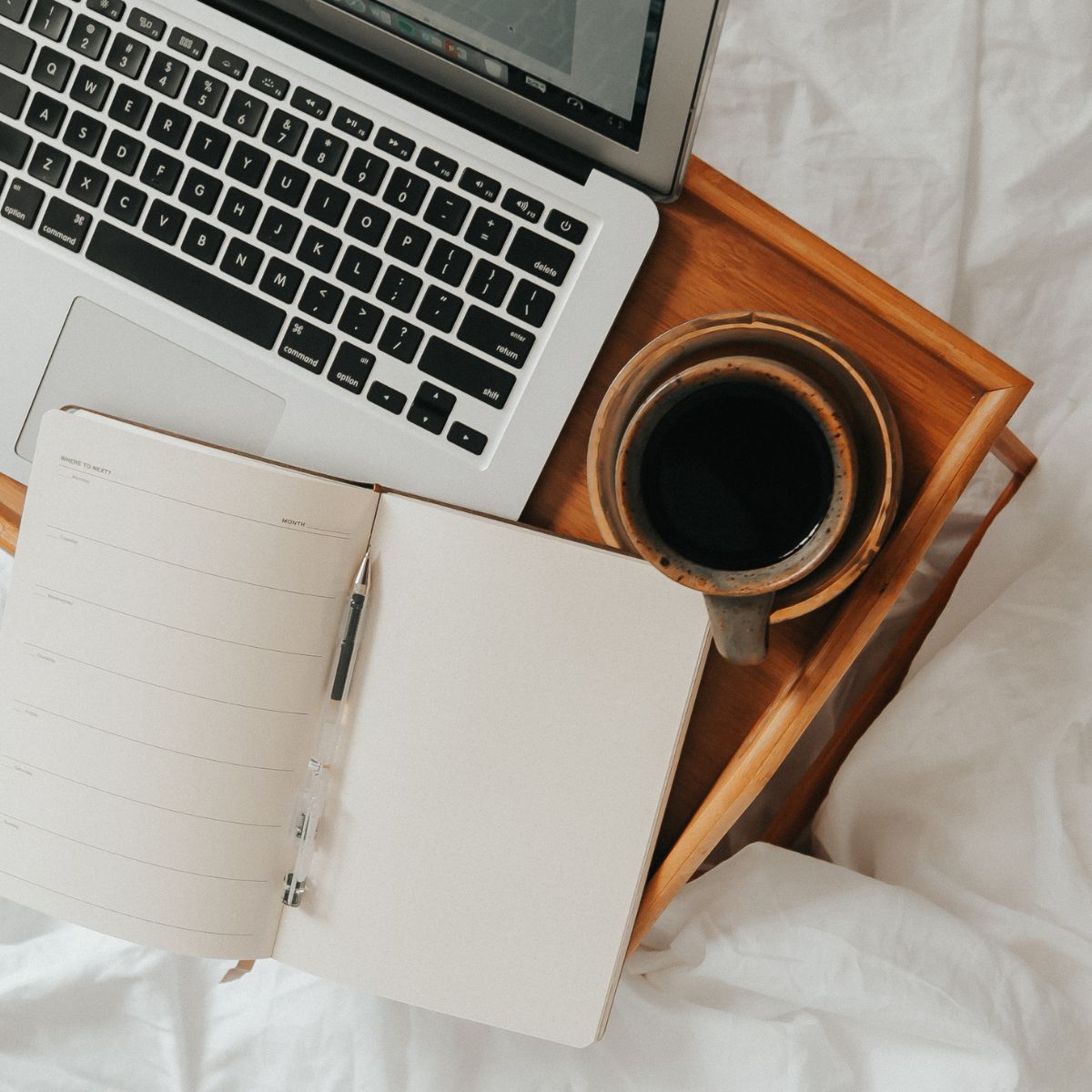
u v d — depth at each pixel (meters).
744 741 0.50
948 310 0.79
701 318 0.44
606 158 0.46
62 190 0.48
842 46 0.78
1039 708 0.68
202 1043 0.72
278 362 0.48
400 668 0.47
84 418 0.45
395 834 0.48
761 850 0.68
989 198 0.79
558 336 0.47
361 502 0.45
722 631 0.44
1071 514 0.69
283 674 0.46
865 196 0.79
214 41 0.47
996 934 0.67
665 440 0.43
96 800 0.47
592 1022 0.49
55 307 0.49
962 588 0.72
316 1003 0.71
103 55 0.47
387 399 0.48
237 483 0.44
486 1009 0.49
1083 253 0.79
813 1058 0.66
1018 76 0.77
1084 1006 0.65
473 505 0.49
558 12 0.39
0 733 0.47
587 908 0.48
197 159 0.47
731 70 0.79
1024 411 0.80
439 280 0.47
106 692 0.46
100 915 0.48
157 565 0.45
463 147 0.47
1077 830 0.67
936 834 0.70
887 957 0.64
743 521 0.43
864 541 0.42
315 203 0.47
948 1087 0.64
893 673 0.75
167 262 0.48
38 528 0.46
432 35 0.43
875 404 0.42
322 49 0.47
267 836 0.48
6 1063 0.71
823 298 0.48
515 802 0.47
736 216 0.47
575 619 0.46
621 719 0.47
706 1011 0.69
